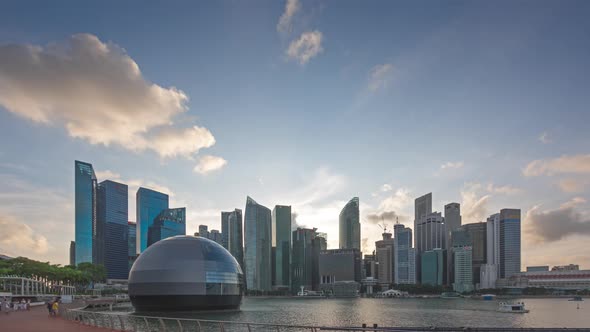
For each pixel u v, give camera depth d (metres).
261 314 142.12
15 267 180.62
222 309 104.25
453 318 136.00
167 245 101.56
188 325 80.50
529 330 61.09
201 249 102.38
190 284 97.12
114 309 134.12
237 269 108.00
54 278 198.50
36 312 70.38
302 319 124.19
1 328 42.56
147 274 97.50
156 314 96.50
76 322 50.03
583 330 59.62
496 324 114.31
